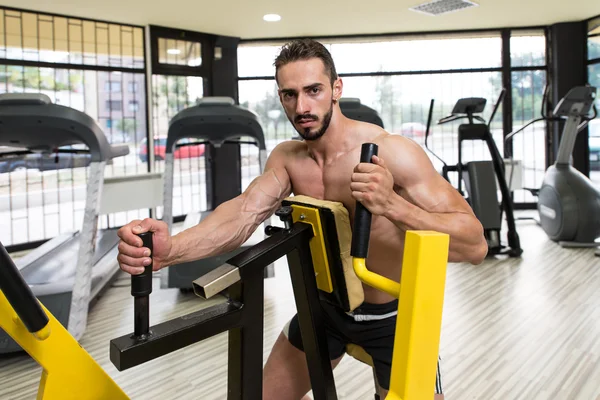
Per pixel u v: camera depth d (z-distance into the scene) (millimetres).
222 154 6383
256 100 6578
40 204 4965
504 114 6449
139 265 829
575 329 2809
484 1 5000
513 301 3326
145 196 3936
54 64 5078
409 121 6512
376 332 1276
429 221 1002
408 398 776
